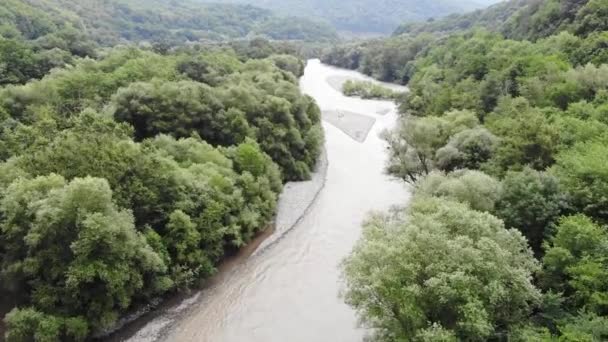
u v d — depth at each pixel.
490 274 23.75
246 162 53.88
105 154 37.19
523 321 25.17
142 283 33.91
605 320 22.69
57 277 30.95
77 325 30.08
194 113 56.94
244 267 43.50
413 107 95.00
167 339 33.22
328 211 56.72
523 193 33.38
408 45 167.50
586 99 56.19
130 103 55.03
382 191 63.50
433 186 39.69
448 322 23.89
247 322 35.41
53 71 76.69
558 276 28.08
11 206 31.33
